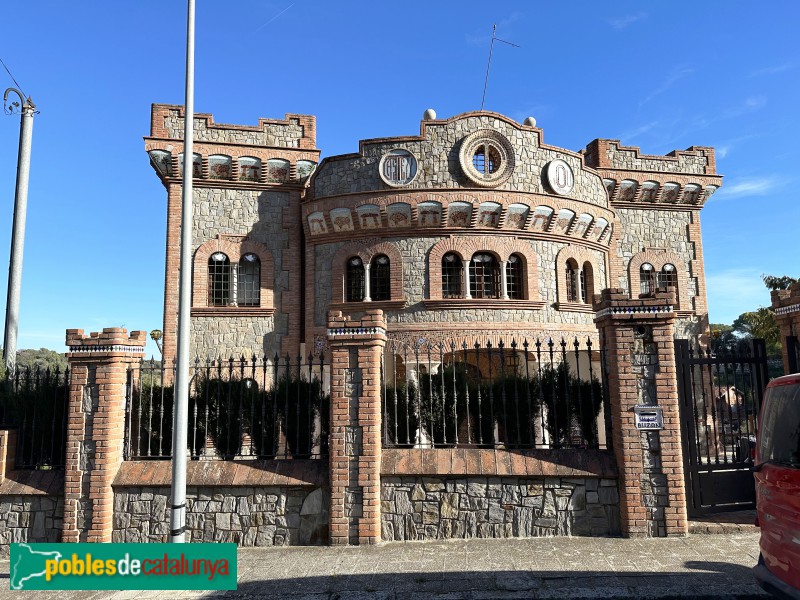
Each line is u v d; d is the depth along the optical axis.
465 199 17.75
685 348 9.91
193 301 19.27
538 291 18.31
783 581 5.54
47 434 9.78
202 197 19.83
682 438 9.65
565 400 9.90
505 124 18.41
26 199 14.30
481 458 9.22
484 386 10.61
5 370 10.91
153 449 10.12
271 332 19.44
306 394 10.37
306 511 9.13
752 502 9.73
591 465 9.12
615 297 9.23
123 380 9.62
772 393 6.14
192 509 9.15
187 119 8.51
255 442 10.05
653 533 8.77
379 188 18.23
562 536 8.96
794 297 10.10
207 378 10.12
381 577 7.47
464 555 8.22
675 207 22.61
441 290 17.84
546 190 18.62
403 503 9.12
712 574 7.22
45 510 9.16
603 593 6.71
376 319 9.30
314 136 20.50
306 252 19.34
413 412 10.25
